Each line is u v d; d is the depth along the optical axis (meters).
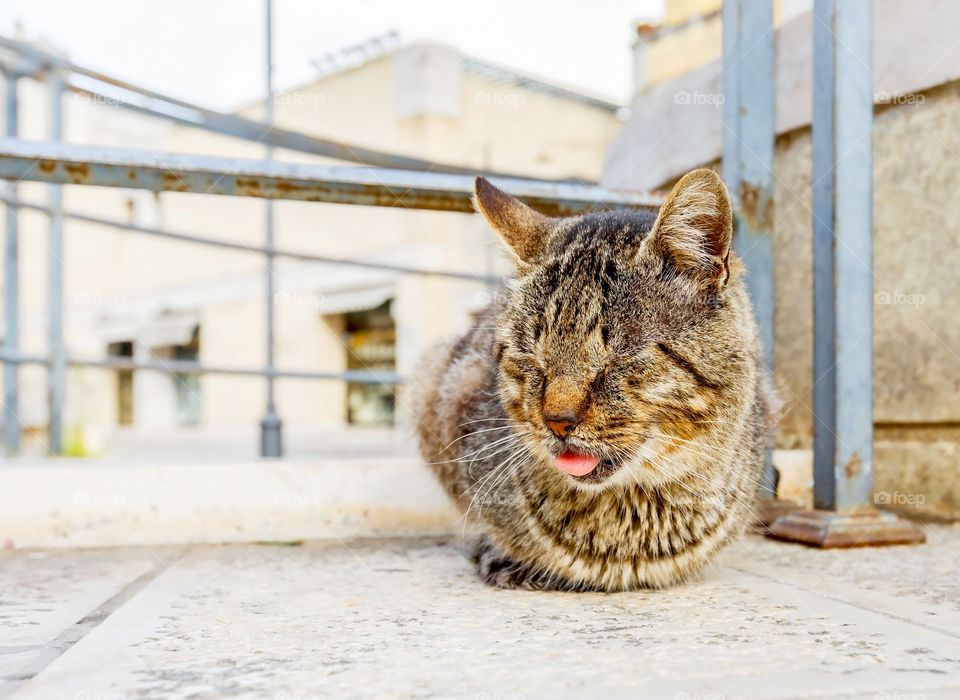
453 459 0.51
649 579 0.41
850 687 0.25
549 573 0.42
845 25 0.52
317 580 0.42
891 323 0.64
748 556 0.49
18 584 0.41
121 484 0.55
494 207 0.47
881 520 0.52
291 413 3.16
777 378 0.70
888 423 0.65
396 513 0.58
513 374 0.43
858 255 0.52
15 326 1.17
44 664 0.28
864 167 0.52
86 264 3.92
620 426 0.39
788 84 0.69
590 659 0.28
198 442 2.55
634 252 0.42
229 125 0.86
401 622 0.33
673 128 0.87
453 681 0.25
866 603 0.36
